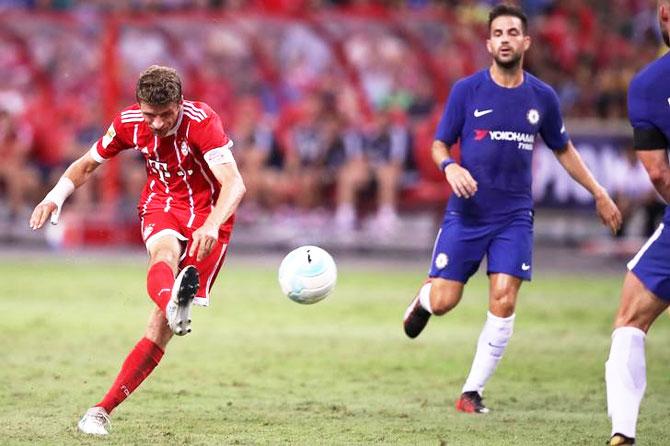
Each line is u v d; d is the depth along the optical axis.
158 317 25.62
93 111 75.06
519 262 29.80
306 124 74.31
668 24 22.48
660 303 22.41
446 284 30.50
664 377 35.44
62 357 37.31
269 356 38.50
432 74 72.69
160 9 78.44
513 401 31.19
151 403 29.70
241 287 58.56
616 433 22.06
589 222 72.25
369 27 73.75
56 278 60.09
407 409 29.61
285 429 26.41
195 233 23.75
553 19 86.31
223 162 24.86
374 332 44.78
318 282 26.12
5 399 29.88
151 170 26.11
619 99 77.88
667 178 22.30
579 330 46.12
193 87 75.62
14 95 75.00
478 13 84.06
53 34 75.69
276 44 77.31
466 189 28.95
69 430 25.59
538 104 30.25
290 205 74.75
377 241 73.94
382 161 73.44
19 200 75.44
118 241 74.81
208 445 24.30
